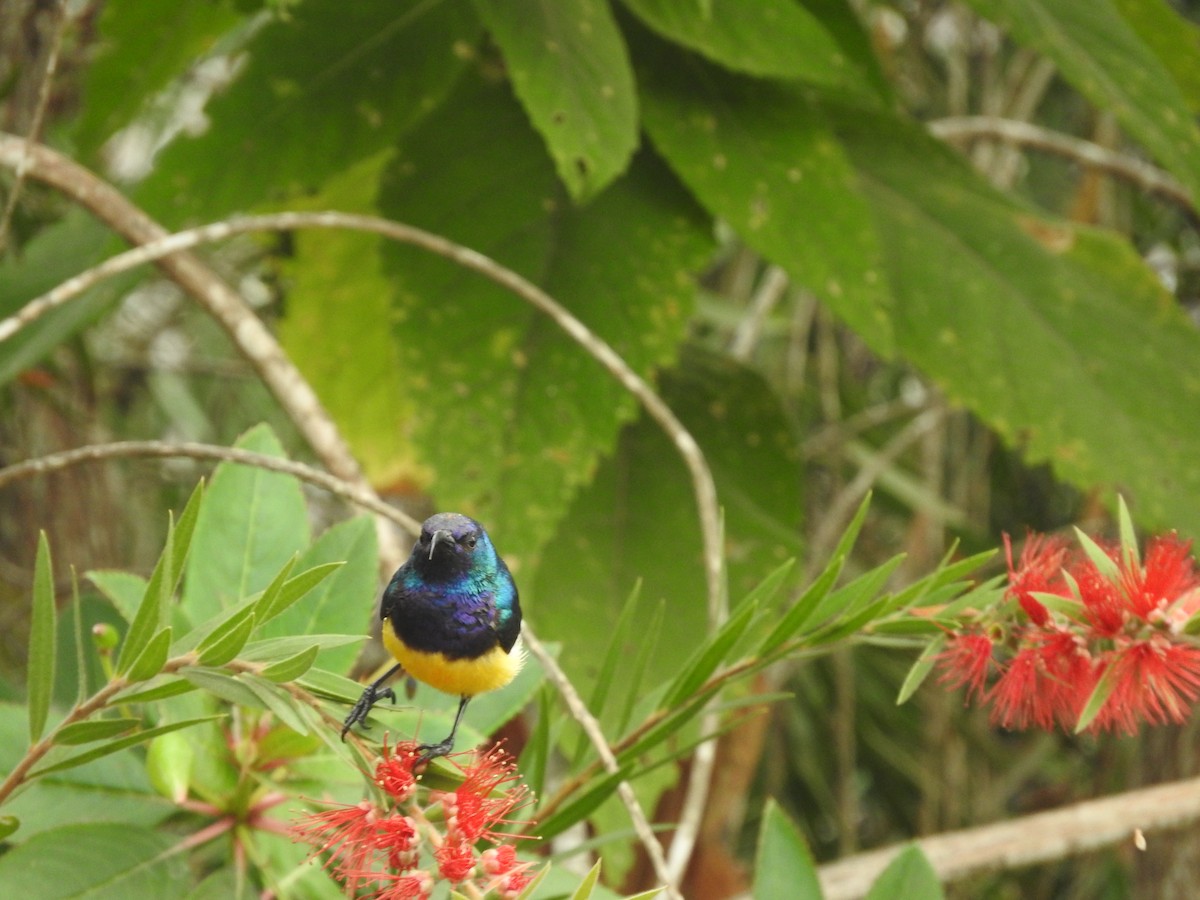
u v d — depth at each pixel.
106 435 9.37
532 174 6.47
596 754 4.15
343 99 6.16
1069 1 6.36
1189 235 11.05
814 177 6.16
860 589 3.80
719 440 7.21
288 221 5.30
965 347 6.80
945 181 7.28
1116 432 6.70
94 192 5.77
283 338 8.27
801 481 7.17
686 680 3.87
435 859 3.11
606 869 5.96
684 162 6.12
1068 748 12.35
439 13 6.19
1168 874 7.91
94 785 4.16
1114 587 3.53
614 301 6.25
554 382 6.12
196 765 4.06
